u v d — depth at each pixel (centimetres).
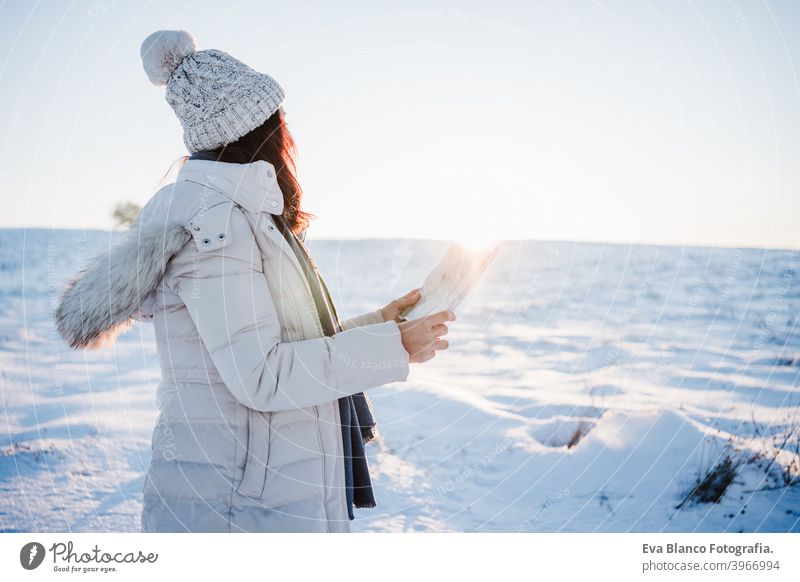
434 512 308
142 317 140
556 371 609
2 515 294
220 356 124
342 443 148
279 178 151
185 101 141
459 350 747
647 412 404
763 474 325
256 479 132
